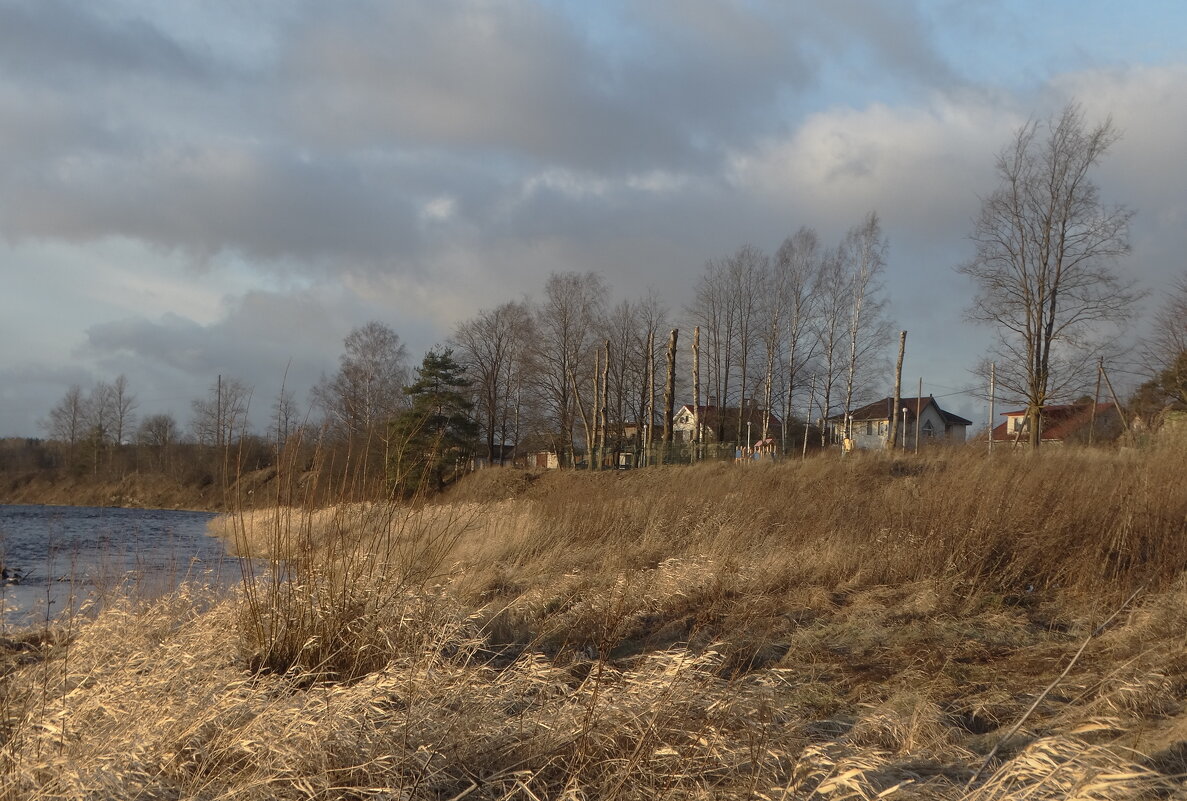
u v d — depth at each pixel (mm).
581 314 45094
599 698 4324
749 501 13148
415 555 6105
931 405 56375
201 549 9062
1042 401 27016
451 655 5859
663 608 8242
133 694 4352
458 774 3775
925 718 4559
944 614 7770
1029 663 6117
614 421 48062
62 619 5848
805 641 6852
